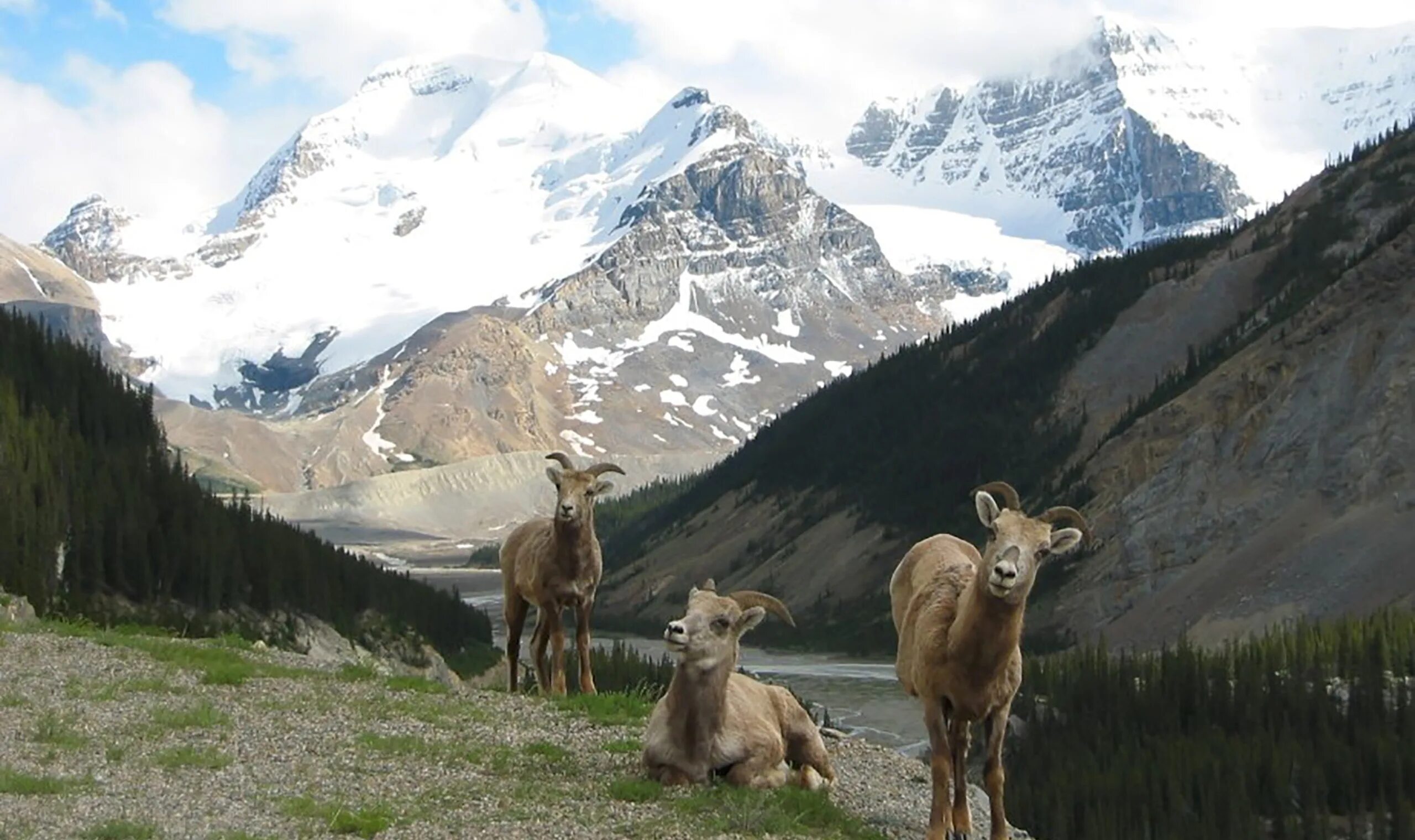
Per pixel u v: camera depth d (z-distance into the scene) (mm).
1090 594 109375
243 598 66750
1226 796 58031
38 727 17828
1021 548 15219
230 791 15617
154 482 65062
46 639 24859
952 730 16703
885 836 16500
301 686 22547
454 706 21672
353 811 14969
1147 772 62250
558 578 23984
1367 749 62062
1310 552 95062
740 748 17547
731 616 17469
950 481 153750
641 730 20609
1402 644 73250
